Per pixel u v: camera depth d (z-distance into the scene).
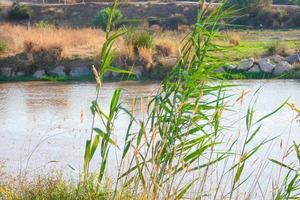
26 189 10.66
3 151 16.95
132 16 57.28
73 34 38.94
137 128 18.91
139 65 33.03
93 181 10.26
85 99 25.92
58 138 18.44
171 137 9.39
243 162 9.64
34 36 36.59
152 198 9.18
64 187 10.37
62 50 34.88
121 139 17.41
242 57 33.97
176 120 9.41
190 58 9.99
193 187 10.34
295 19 53.41
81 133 19.05
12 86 31.12
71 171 14.39
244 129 18.23
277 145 16.75
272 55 35.00
